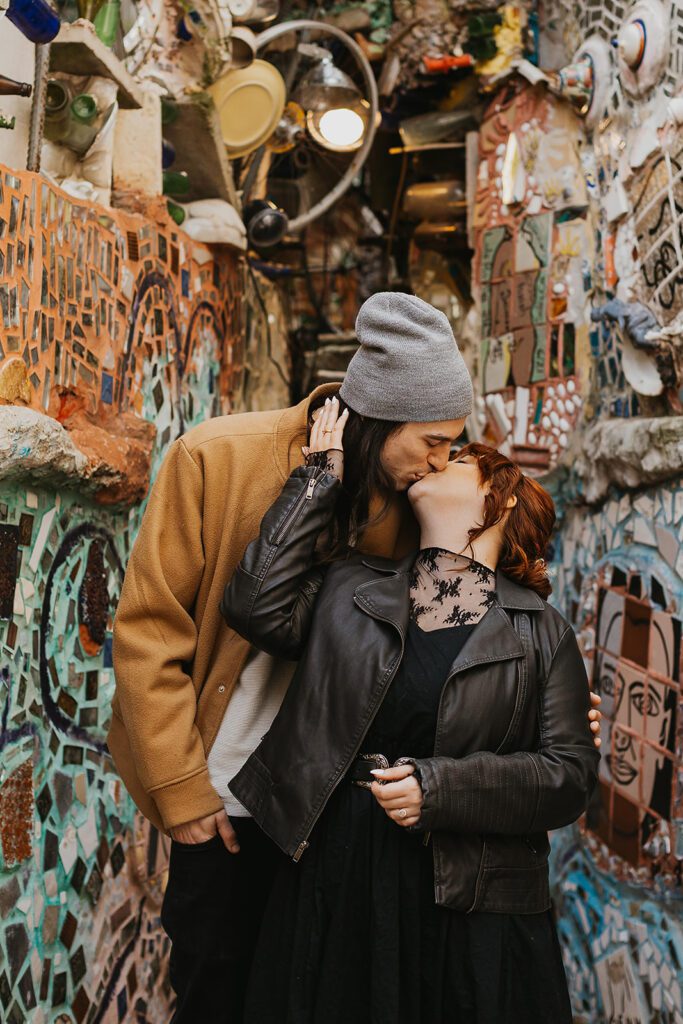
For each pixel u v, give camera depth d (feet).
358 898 6.13
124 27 11.91
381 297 6.74
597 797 11.83
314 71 16.34
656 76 11.00
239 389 14.47
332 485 6.59
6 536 7.55
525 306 14.78
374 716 6.18
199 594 7.11
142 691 6.72
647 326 10.83
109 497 9.26
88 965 9.01
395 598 6.40
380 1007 5.93
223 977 7.03
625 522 11.60
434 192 17.76
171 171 12.78
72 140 9.89
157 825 7.32
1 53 8.46
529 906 6.20
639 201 11.41
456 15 17.62
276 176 18.67
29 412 7.27
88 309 9.23
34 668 8.08
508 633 6.26
